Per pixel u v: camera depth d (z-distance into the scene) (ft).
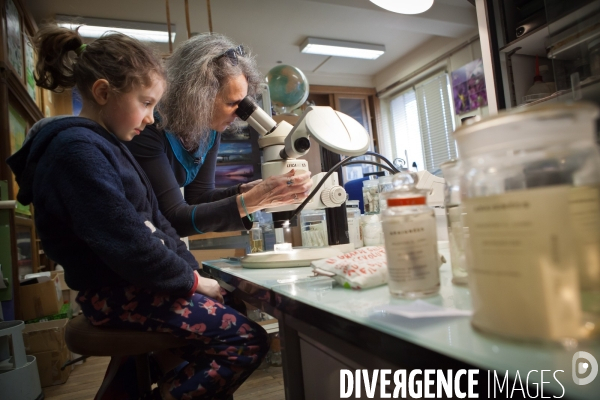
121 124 3.02
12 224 7.04
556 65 6.31
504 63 7.77
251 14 12.44
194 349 3.19
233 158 13.41
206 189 5.25
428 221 1.63
